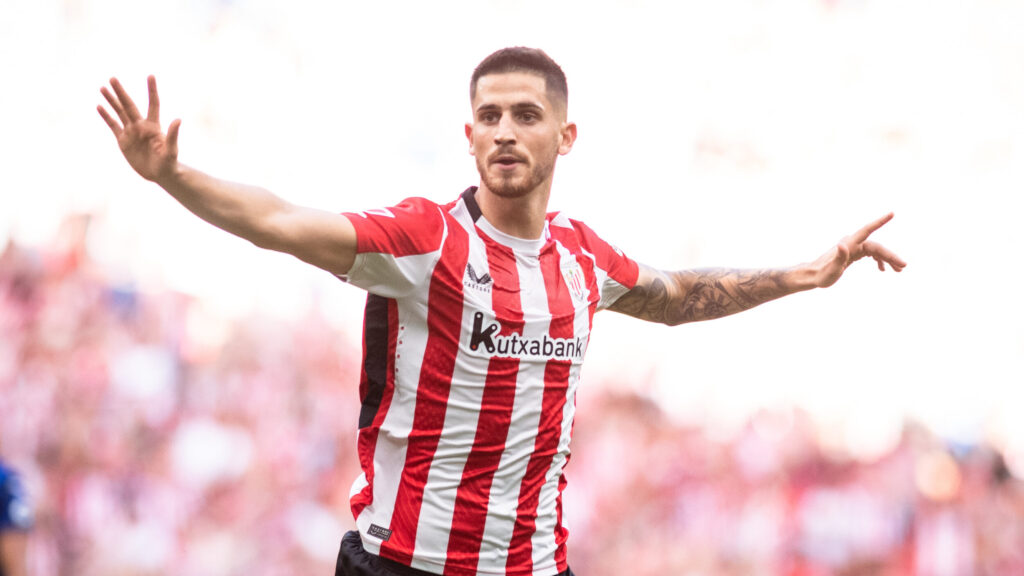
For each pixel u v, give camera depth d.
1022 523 40.34
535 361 11.69
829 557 37.81
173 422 35.47
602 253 12.91
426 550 11.49
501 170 11.55
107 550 32.12
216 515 34.41
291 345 40.72
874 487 38.78
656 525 38.16
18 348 34.78
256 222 10.22
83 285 38.22
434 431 11.47
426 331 11.44
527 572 11.90
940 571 38.22
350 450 39.34
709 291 13.77
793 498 38.97
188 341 39.03
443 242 11.37
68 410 33.56
